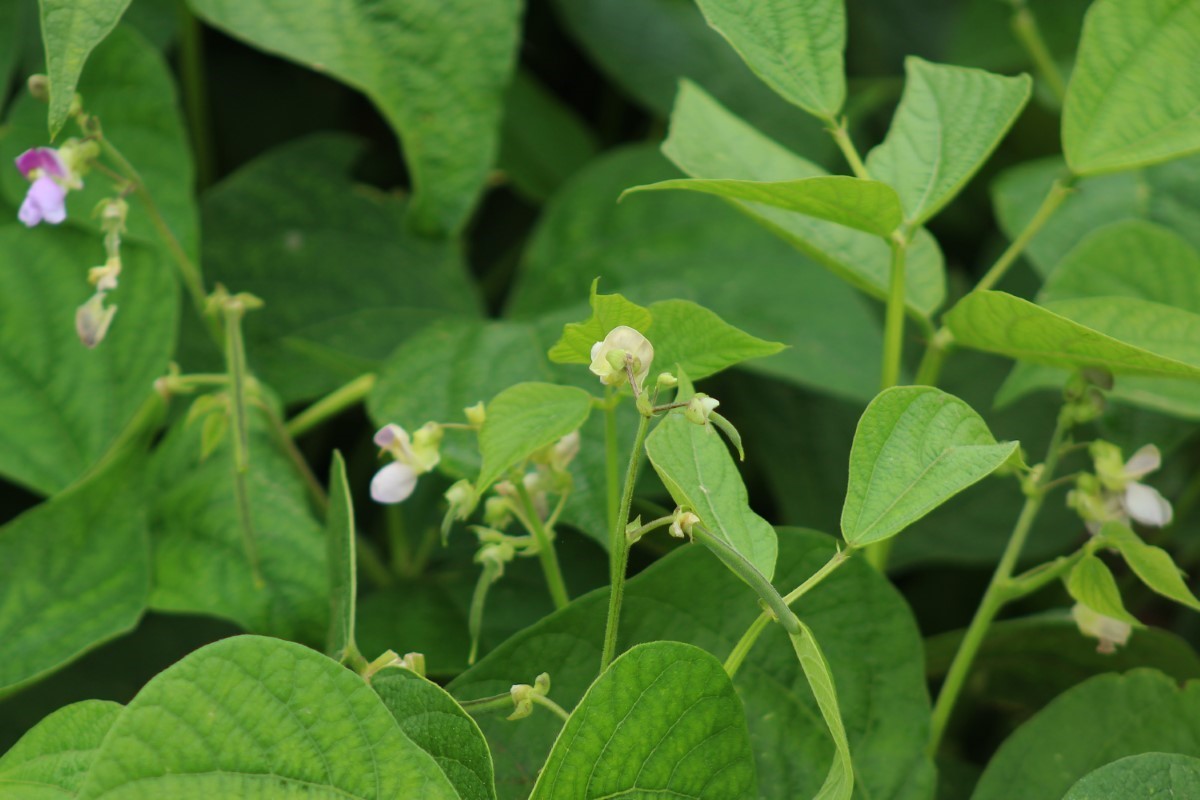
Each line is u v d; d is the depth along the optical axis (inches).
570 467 46.9
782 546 44.7
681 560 44.3
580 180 56.6
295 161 56.5
